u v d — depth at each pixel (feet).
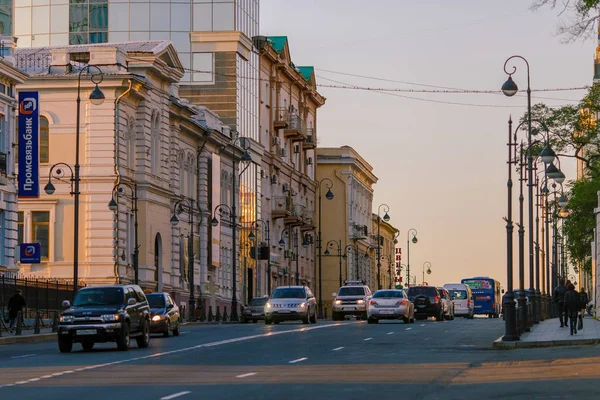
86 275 264.93
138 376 97.86
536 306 230.48
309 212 454.81
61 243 267.80
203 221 326.85
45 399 77.71
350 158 513.04
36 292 222.07
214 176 334.85
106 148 266.77
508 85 176.35
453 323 252.62
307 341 160.56
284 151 424.46
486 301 420.77
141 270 276.41
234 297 305.53
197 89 359.66
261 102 395.34
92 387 87.15
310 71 471.62
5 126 237.66
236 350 138.72
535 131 222.89
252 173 377.71
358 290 295.89
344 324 245.24
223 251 348.59
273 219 408.87
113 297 144.87
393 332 192.54
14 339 176.55
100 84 267.39
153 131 289.12
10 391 84.07
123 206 271.08
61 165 268.00
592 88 264.31
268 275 366.84
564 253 453.99
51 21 363.35
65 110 268.82
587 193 296.30
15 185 240.94
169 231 298.15
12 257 238.89
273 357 124.77
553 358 118.42
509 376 96.07
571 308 165.89
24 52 290.15
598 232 241.76
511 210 173.78
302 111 456.86
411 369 105.91
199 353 132.46
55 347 156.25
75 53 285.23
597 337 155.74
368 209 583.99
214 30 359.46
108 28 360.48
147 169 281.13
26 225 267.80
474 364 112.57
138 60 279.49
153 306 181.37
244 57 368.68
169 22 360.48
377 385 88.33
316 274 500.74
